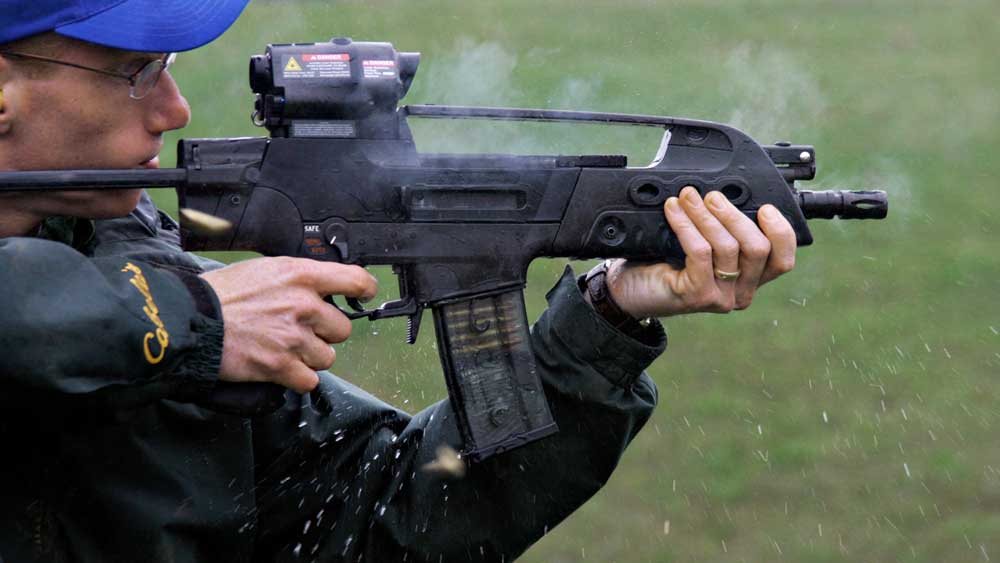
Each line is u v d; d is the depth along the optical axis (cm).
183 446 486
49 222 475
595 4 2709
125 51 444
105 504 467
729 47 2506
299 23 2433
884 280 1623
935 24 2767
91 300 403
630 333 527
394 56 494
